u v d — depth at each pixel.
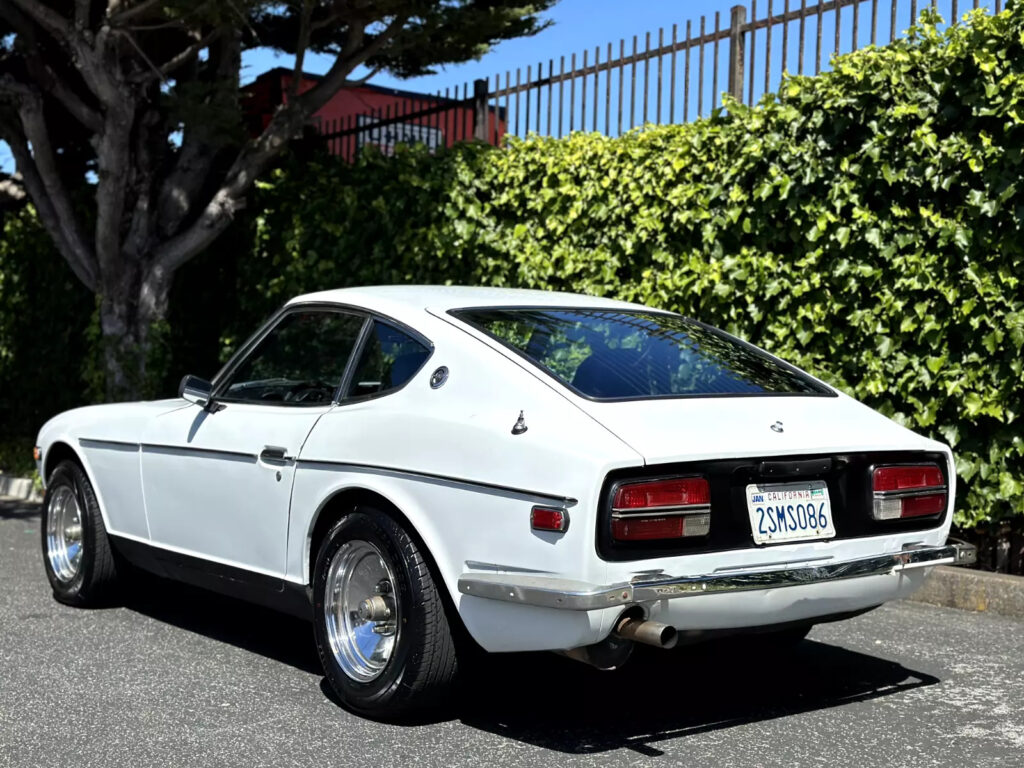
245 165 11.01
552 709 4.57
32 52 10.83
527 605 3.85
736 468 3.98
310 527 4.67
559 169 9.33
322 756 4.00
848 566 4.12
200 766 3.90
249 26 9.80
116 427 5.99
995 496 6.93
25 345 14.30
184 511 5.44
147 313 11.41
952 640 5.78
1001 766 3.93
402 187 10.55
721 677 5.06
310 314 5.18
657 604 3.81
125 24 10.17
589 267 9.05
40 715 4.46
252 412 5.14
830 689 4.89
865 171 7.35
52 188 11.43
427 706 4.31
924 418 7.08
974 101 6.86
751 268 7.90
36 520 9.80
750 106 8.10
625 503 3.76
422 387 4.46
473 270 10.12
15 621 6.04
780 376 4.84
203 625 6.01
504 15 9.88
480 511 4.00
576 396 4.11
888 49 7.40
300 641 5.73
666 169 8.42
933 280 7.05
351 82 10.70
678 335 4.95
